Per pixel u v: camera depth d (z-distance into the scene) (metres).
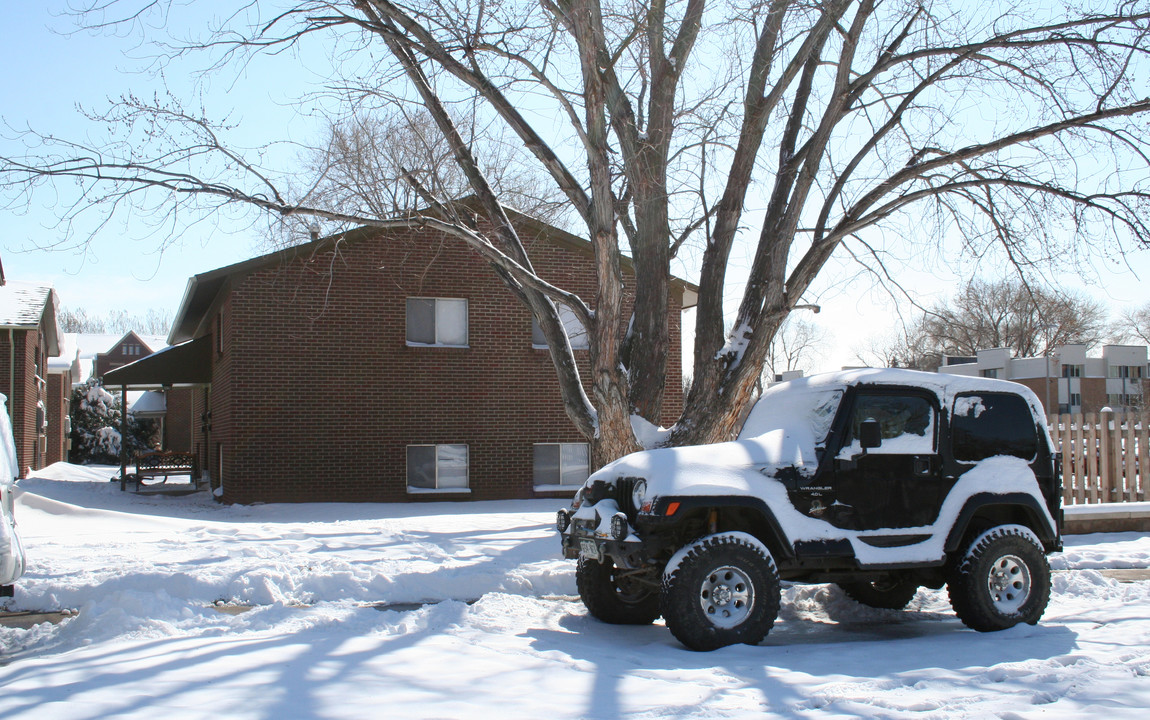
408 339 19.75
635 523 7.26
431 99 11.32
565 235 20.38
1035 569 7.56
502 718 4.76
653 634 7.57
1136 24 10.64
